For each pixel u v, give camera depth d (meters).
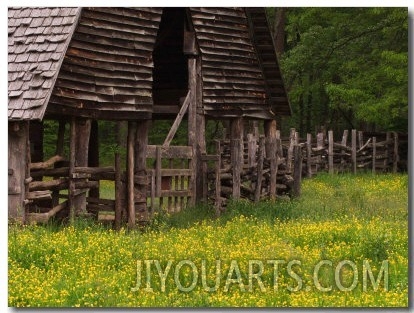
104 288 12.77
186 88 26.67
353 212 21.50
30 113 17.92
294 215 20.94
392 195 26.69
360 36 40.69
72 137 19.48
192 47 23.45
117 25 20.42
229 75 24.28
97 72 19.86
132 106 20.64
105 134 46.62
